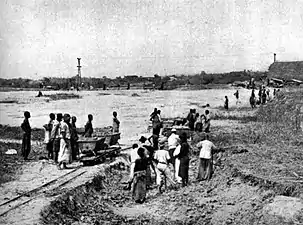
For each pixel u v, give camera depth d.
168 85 91.06
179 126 25.70
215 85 89.00
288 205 11.45
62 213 11.75
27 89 77.31
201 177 16.20
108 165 17.45
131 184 15.61
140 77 106.50
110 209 13.21
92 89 84.50
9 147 21.06
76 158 18.44
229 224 11.91
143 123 35.09
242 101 57.12
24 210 11.03
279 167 15.32
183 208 13.34
